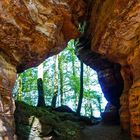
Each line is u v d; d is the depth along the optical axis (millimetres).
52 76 32406
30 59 14883
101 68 22594
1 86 11922
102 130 19953
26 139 16125
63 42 16625
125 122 17203
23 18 12797
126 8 12938
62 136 17703
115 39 15172
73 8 15719
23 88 29062
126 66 17281
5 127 11258
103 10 15078
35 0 12953
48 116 18734
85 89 32625
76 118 21812
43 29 13914
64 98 34125
